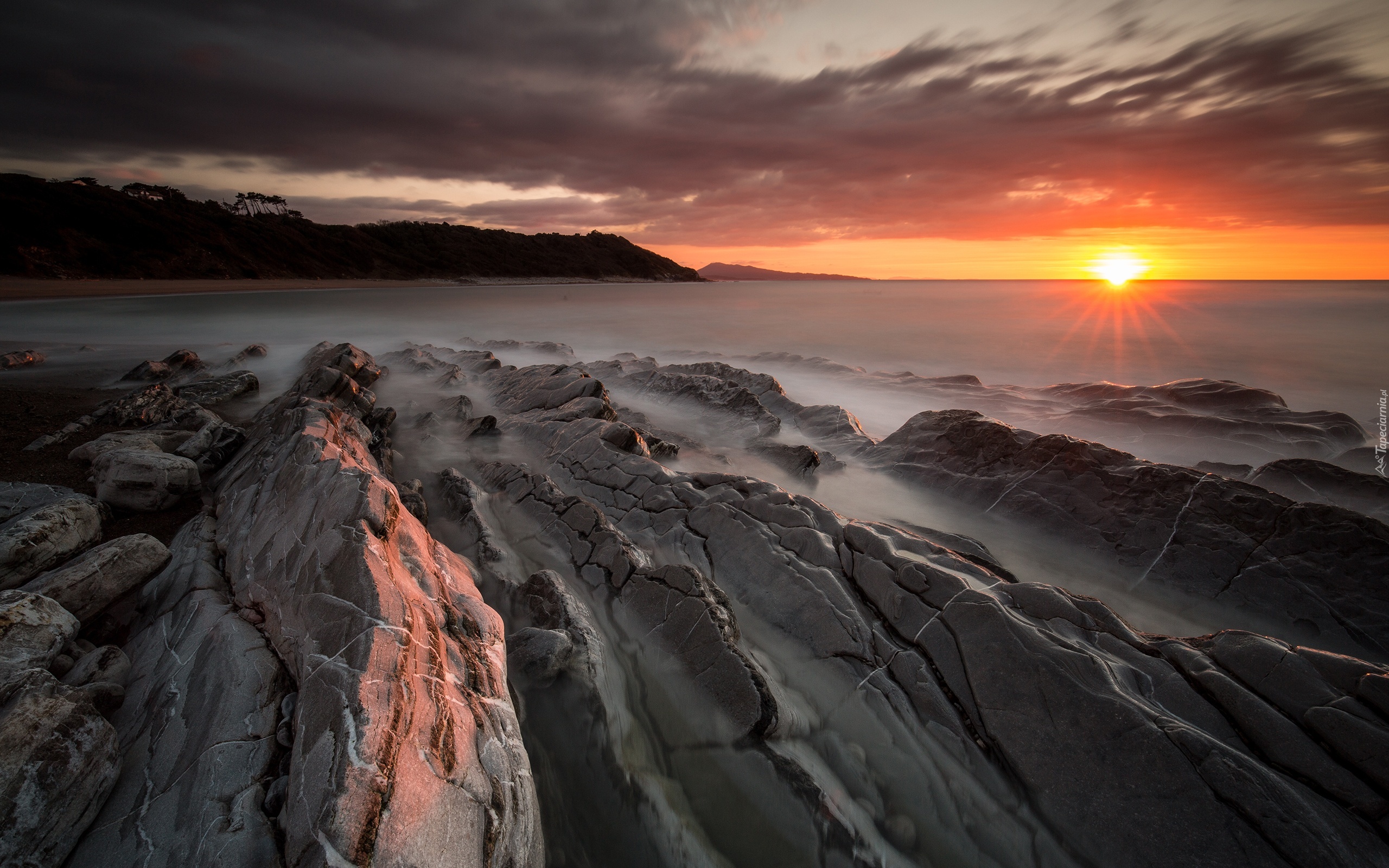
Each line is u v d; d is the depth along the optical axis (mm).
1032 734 3396
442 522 6863
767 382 12773
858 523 5492
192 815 2600
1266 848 2721
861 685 4074
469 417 11094
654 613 4805
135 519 6137
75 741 2738
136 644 4035
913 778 3537
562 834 3340
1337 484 6594
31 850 2428
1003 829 3246
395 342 24016
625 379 14594
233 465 7445
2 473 7379
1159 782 3010
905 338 26078
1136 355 20969
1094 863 2973
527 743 3820
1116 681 3500
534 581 5180
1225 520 5574
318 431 6402
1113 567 5828
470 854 2520
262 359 17875
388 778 2490
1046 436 7348
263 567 4461
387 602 3457
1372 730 2943
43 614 3594
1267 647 3480
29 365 16266
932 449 8383
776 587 5020
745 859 3176
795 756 3666
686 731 3889
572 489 7441
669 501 6508
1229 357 20344
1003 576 5508
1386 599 4613
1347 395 14992
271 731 3018
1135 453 9633
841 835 3238
